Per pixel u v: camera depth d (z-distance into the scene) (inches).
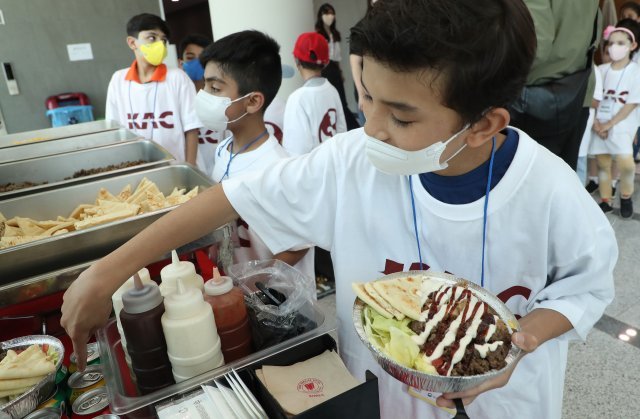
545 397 31.4
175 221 27.2
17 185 68.1
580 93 81.1
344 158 29.7
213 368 25.9
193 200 29.0
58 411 25.8
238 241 53.4
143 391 26.3
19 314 36.9
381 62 18.9
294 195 30.0
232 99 52.8
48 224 52.0
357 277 31.9
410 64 18.3
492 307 24.2
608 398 64.4
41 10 158.1
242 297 28.2
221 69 52.1
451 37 17.5
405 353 21.4
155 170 62.2
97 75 172.2
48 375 27.1
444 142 21.7
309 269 51.1
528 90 79.9
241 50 51.7
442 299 24.2
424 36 17.4
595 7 78.7
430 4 17.7
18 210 55.3
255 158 53.5
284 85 121.5
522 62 19.3
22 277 38.5
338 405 21.6
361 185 29.4
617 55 120.0
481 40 17.8
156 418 23.8
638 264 98.1
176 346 25.1
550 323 25.2
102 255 41.6
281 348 26.7
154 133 94.1
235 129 55.7
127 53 175.2
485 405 31.4
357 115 180.2
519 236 26.4
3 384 26.5
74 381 29.3
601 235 25.6
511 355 21.3
